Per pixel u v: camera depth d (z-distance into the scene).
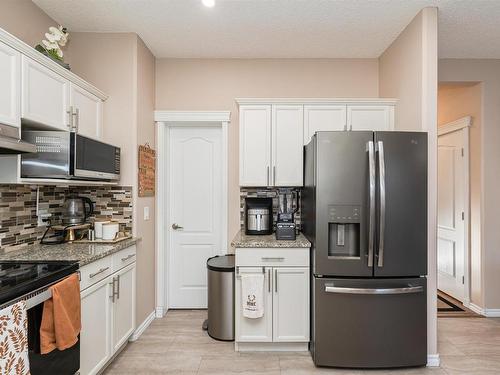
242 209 3.14
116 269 2.21
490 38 2.73
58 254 1.92
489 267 3.16
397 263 2.15
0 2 1.94
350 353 2.16
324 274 2.19
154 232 3.07
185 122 3.14
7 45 1.59
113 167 2.44
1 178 1.73
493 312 3.14
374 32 2.64
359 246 2.18
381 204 2.09
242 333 2.35
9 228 2.00
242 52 3.06
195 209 3.29
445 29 2.57
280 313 2.34
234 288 2.55
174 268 3.30
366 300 2.15
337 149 2.16
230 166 3.16
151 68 3.05
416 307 2.16
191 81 3.18
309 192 2.49
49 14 2.39
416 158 2.15
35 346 1.41
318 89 3.18
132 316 2.49
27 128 2.00
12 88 1.62
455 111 3.58
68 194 2.62
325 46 2.92
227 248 3.16
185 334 2.70
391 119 2.79
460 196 3.51
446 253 3.78
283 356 2.34
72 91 2.16
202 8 2.33
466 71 3.19
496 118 3.18
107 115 2.65
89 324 1.86
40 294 1.38
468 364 2.23
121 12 2.38
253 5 2.28
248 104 2.81
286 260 2.34
